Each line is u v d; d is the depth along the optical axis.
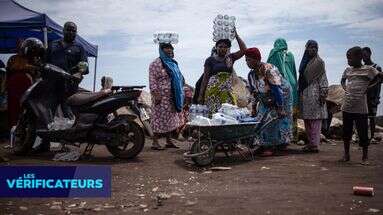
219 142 6.66
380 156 7.77
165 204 4.15
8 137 10.34
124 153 7.13
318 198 4.36
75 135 7.00
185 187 5.02
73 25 7.82
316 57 8.08
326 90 8.02
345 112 6.89
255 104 8.03
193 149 6.54
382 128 13.18
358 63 6.80
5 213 3.86
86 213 3.85
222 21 8.08
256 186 5.02
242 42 8.24
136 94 7.07
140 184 5.20
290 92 7.76
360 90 6.75
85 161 6.93
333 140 11.41
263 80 7.50
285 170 6.13
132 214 3.80
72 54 7.87
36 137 7.63
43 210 3.98
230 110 7.14
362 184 5.12
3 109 10.34
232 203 4.16
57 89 7.53
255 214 3.76
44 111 7.30
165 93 8.62
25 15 11.30
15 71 9.22
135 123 7.12
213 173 5.97
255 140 7.63
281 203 4.14
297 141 9.90
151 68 8.59
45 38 11.25
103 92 7.01
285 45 8.54
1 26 11.14
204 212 3.83
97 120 6.98
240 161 7.08
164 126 8.68
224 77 7.97
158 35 8.57
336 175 5.73
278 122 7.64
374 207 3.99
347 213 3.78
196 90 8.57
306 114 8.13
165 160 7.17
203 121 6.53
